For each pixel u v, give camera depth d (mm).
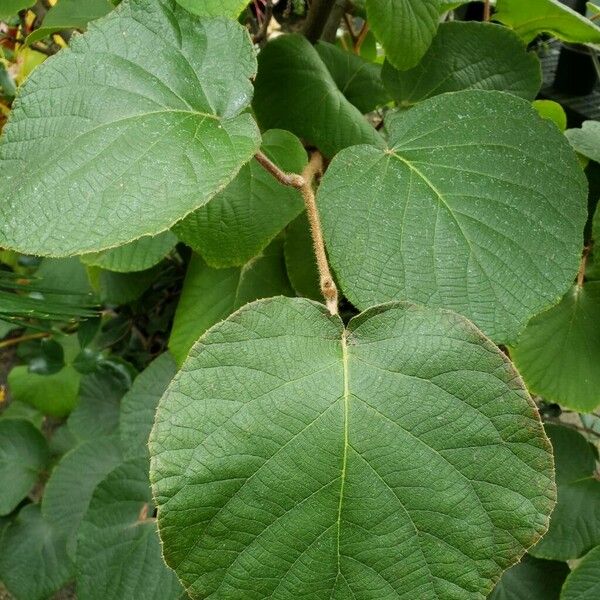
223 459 212
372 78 446
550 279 263
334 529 215
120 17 259
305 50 394
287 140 351
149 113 244
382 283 262
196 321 402
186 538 210
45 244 219
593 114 642
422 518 215
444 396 220
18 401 602
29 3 375
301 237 385
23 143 243
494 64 411
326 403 220
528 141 284
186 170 229
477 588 214
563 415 616
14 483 565
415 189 278
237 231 333
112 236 218
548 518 213
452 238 269
